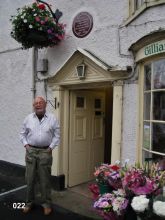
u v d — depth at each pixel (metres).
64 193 6.12
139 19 5.03
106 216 3.38
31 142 4.94
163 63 4.66
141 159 5.01
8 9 7.62
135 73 5.10
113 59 5.43
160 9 4.72
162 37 4.50
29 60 6.99
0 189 6.40
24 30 5.79
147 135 4.93
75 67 5.93
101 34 5.62
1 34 7.80
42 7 5.79
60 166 6.29
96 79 5.61
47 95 6.54
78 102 6.53
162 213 2.88
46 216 5.00
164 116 4.63
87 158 6.77
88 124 6.77
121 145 5.28
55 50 6.36
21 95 7.21
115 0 5.44
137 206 2.99
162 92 4.66
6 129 7.65
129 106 5.18
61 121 6.30
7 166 7.55
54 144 4.94
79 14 5.96
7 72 7.61
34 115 4.98
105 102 7.17
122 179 3.47
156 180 3.31
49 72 6.49
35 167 5.00
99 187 3.78
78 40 5.97
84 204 5.55
